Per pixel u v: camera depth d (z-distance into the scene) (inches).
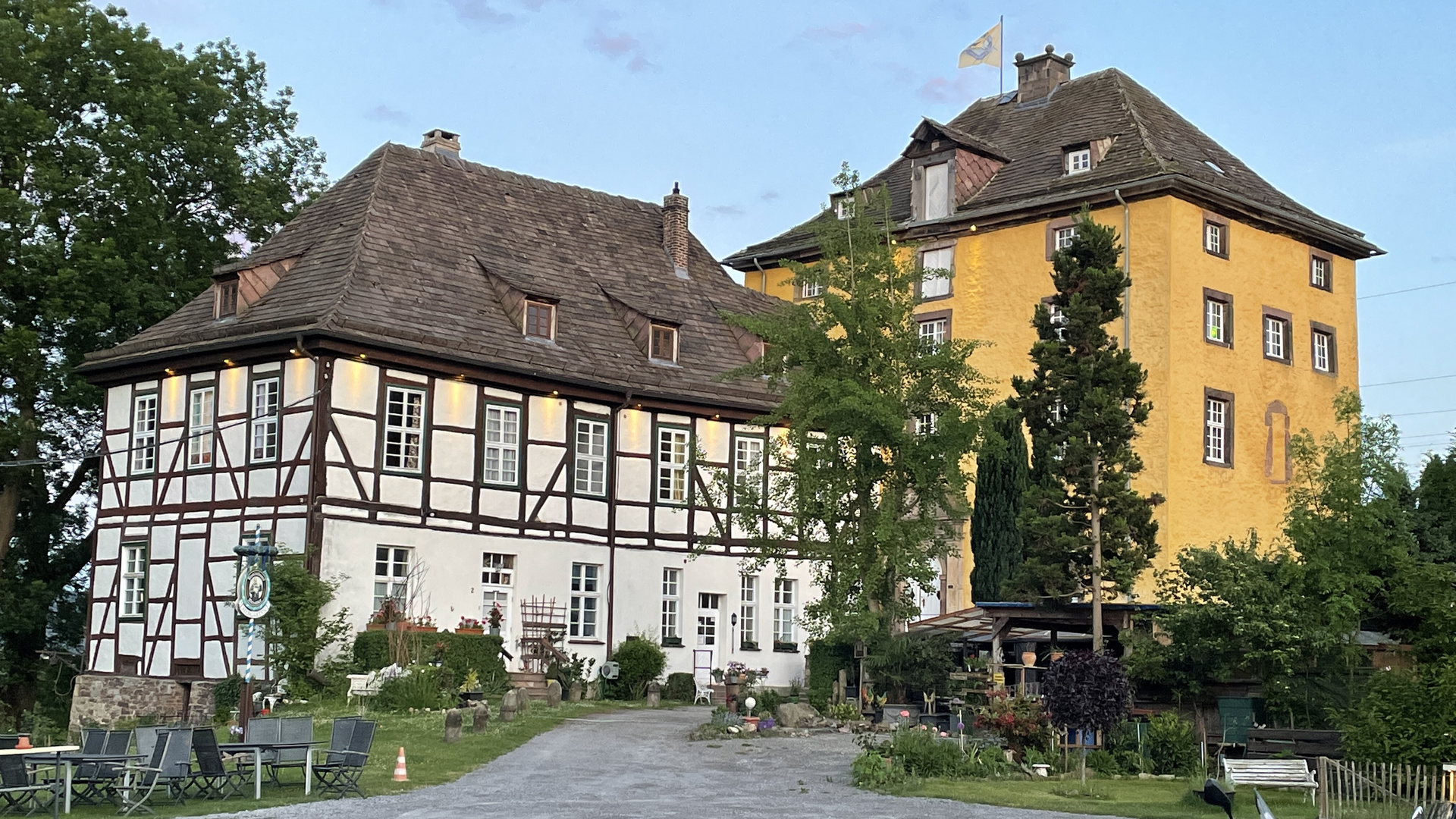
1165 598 983.6
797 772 778.2
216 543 1176.2
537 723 969.5
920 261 1644.9
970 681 1032.2
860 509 1018.7
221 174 1519.4
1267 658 880.9
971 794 705.6
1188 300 1448.1
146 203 1455.5
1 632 1443.2
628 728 971.9
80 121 1470.2
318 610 1101.1
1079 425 995.3
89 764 640.4
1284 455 1535.4
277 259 1242.0
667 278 1485.0
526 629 1230.9
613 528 1301.7
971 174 1626.5
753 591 1385.3
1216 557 924.0
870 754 762.2
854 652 1121.4
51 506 1553.9
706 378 1378.0
